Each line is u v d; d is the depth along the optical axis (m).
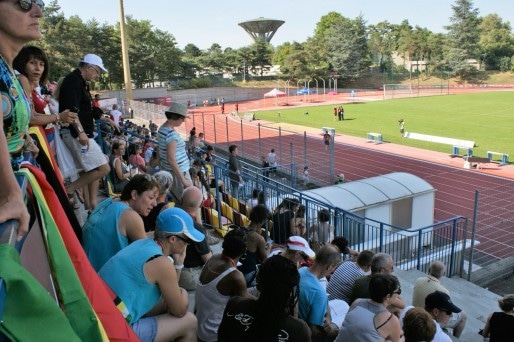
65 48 59.75
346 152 35.12
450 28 101.75
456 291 11.50
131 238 4.06
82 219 7.38
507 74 101.06
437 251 13.83
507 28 120.06
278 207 9.89
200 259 5.80
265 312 2.89
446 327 7.54
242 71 105.69
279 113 60.47
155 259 3.40
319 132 44.03
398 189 16.08
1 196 1.41
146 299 3.38
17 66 4.04
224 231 8.97
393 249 13.03
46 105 5.43
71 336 1.28
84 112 6.24
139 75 78.12
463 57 100.00
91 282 2.16
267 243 7.58
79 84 5.95
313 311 4.71
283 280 2.87
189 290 5.80
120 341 2.24
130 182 4.36
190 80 88.62
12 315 1.16
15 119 2.02
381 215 15.60
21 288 1.16
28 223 1.40
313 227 10.21
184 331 3.59
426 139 38.88
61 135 5.91
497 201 23.67
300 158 33.03
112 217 4.05
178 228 3.76
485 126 45.59
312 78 92.62
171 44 82.12
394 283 4.31
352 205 14.90
